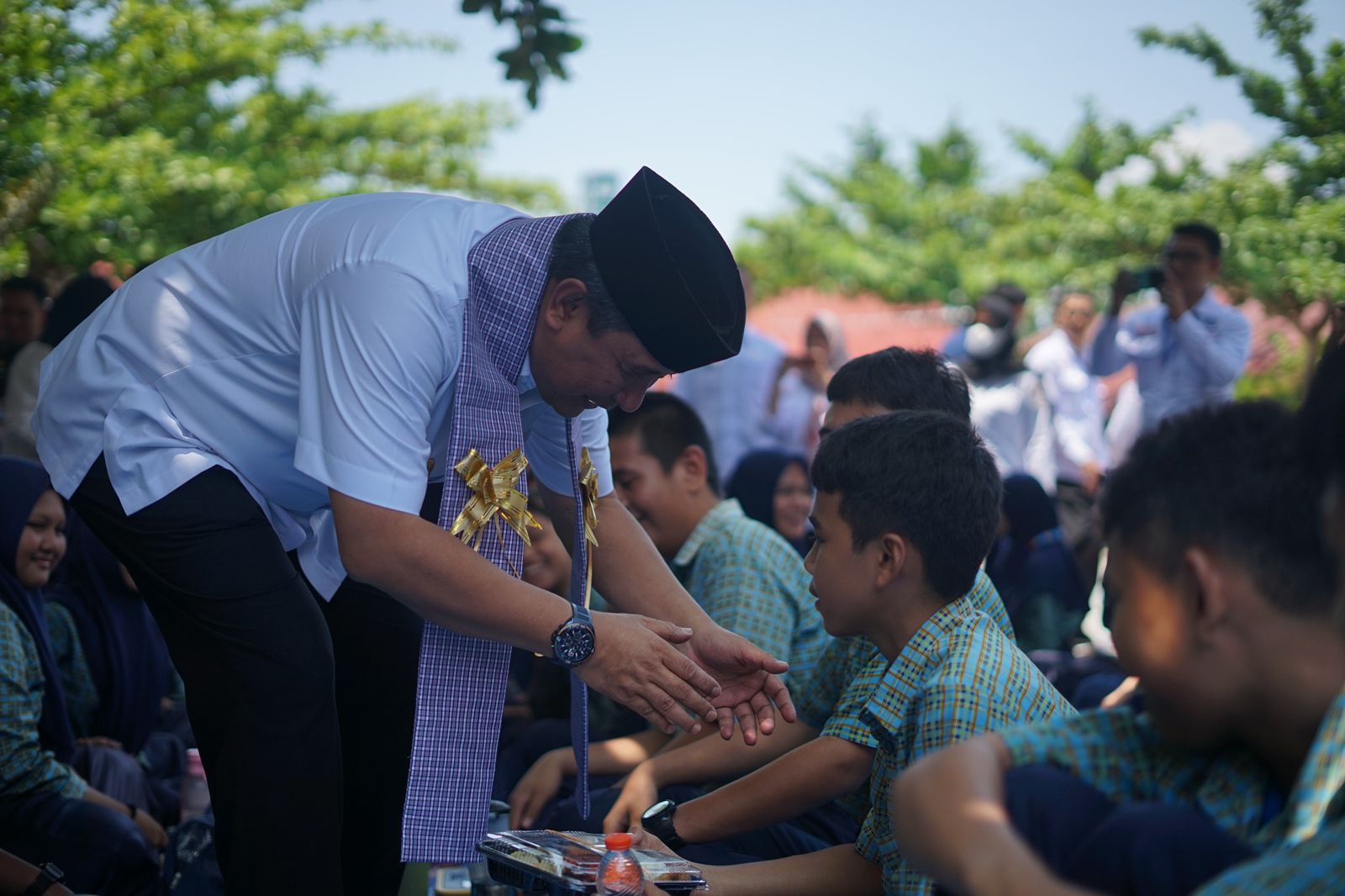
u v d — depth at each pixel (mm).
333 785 2447
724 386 8148
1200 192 6973
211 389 2395
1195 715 1401
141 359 2424
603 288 2277
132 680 3857
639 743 3336
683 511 3516
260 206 10031
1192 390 6055
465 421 2342
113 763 3670
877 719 2223
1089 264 10516
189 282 2443
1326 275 5520
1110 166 10797
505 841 2307
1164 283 5977
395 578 2254
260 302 2373
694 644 2576
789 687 3256
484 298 2324
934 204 22484
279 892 2393
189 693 2480
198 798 3551
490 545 2387
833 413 3018
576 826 2947
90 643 3816
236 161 9859
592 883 2076
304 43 9727
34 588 3459
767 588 3229
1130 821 1360
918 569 2227
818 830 2949
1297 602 1337
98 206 8117
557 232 2348
